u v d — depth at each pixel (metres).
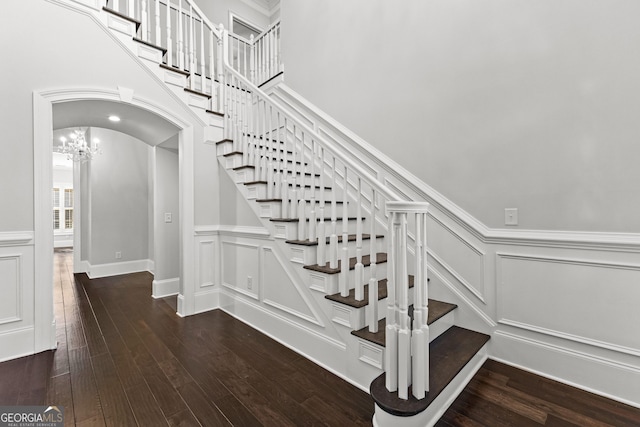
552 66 1.81
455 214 2.21
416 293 1.43
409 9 2.53
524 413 1.52
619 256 1.62
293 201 2.38
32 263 2.17
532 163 1.89
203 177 3.12
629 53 1.57
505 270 2.01
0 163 2.04
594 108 1.67
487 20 2.07
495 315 2.05
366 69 2.87
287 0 3.79
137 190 5.17
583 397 1.65
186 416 1.51
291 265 2.28
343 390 1.73
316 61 3.40
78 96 2.34
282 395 1.69
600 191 1.67
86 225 5.15
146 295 3.72
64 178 9.66
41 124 2.18
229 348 2.27
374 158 2.76
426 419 1.41
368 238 2.54
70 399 1.64
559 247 1.80
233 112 3.06
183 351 2.21
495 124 2.04
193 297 3.04
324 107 3.30
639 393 1.57
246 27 5.58
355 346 1.78
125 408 1.57
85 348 2.26
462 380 1.75
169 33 2.93
